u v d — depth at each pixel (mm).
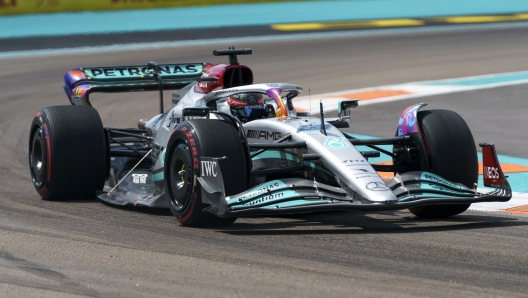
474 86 61750
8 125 47469
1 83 61906
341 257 18266
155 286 16125
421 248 19141
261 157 24250
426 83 63281
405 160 24359
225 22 96500
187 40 83062
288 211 19797
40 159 27688
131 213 24703
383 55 77750
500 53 79375
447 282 16188
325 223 22734
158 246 19578
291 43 84312
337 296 15336
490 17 109375
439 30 96250
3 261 18312
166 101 57750
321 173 21797
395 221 23125
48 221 23188
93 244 19891
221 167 21297
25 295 15688
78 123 26719
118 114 52875
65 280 16688
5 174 33219
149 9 99062
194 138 21562
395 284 16062
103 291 15867
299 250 18969
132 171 28094
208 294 15555
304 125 22781
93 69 31688
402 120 24312
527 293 15438
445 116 23719
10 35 81875
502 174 22141
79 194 27062
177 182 22750
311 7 114312
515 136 42469
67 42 79125
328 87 61594
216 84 26438
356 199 20359
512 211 24984
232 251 18938
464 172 23234
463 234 20812
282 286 16016
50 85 60844
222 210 20203
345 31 94062
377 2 122062
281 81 64000
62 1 92688
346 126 25141
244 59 74500
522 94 57969
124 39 81750
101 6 94938
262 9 108562
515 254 18500
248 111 25891
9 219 23484
